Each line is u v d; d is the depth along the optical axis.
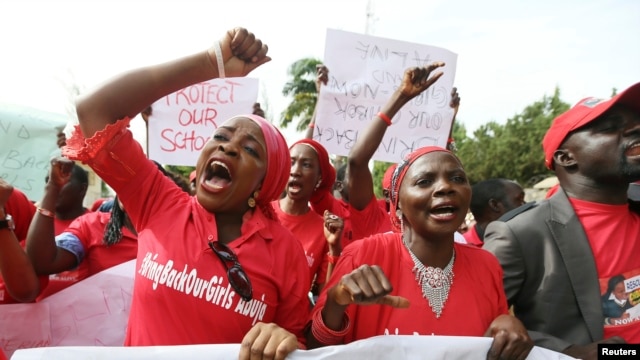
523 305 2.27
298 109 29.53
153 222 1.85
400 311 1.84
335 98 3.65
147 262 1.75
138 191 1.87
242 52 1.87
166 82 1.84
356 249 1.93
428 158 1.90
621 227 2.25
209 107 3.71
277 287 1.80
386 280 1.50
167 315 1.68
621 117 2.18
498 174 40.38
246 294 1.70
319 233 3.55
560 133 2.36
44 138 3.42
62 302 2.64
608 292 2.14
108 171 1.81
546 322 2.15
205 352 1.54
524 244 2.22
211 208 1.82
